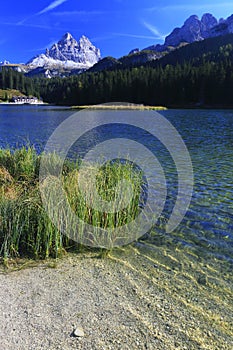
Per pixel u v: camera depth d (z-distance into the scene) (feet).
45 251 14.25
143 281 12.21
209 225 18.13
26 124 95.09
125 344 8.73
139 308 10.43
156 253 14.71
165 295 11.25
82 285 11.80
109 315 9.98
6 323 9.41
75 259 14.05
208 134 66.74
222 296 11.27
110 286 11.78
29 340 8.72
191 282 12.19
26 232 14.82
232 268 13.37
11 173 23.57
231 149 46.88
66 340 8.78
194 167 33.91
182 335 9.19
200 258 14.25
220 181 28.09
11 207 15.47
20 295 10.99
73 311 10.14
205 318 10.01
